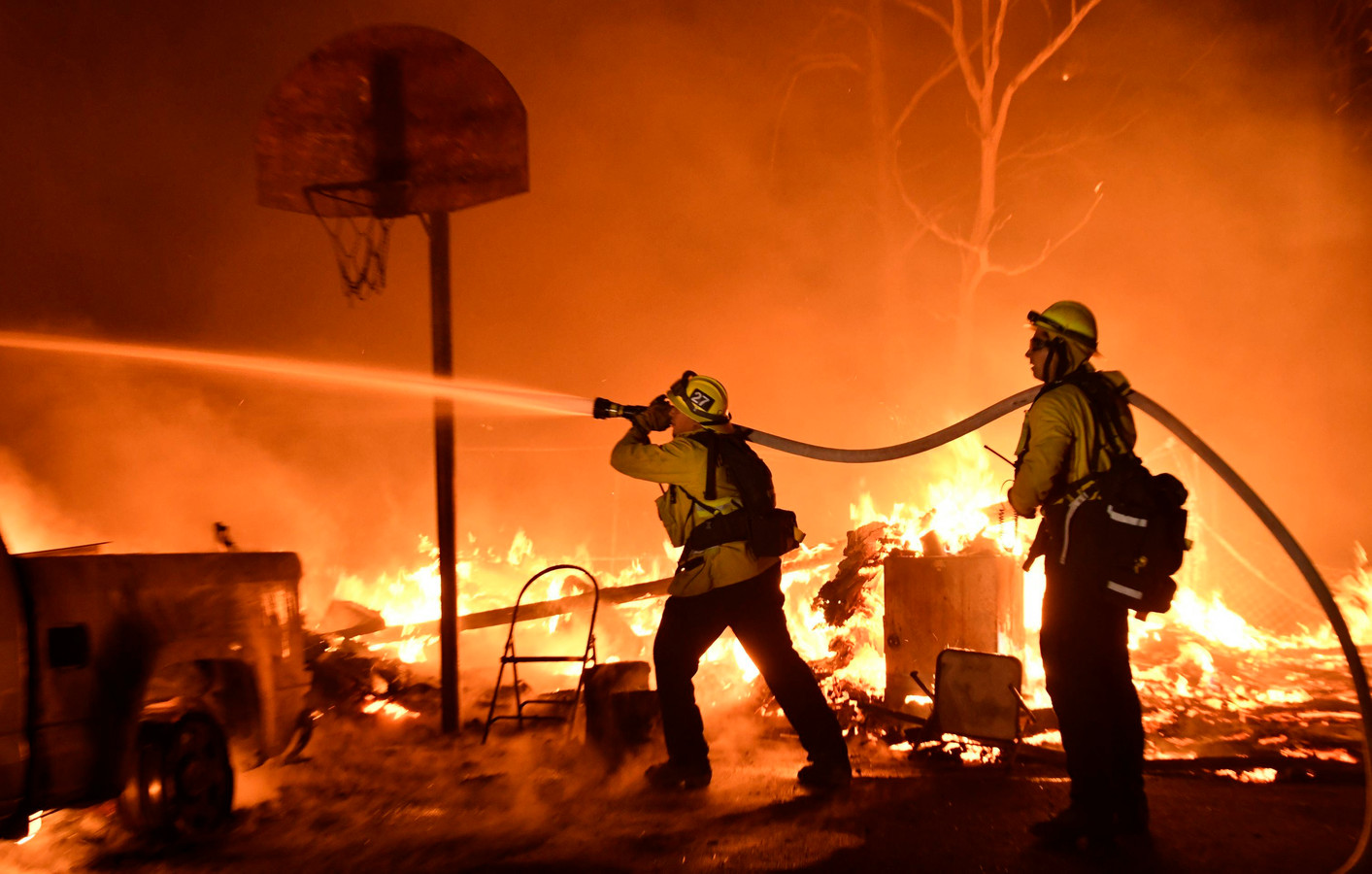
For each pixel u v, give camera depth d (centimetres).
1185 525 420
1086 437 424
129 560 441
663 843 436
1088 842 416
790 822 462
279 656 513
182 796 451
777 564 529
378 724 670
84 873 421
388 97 723
